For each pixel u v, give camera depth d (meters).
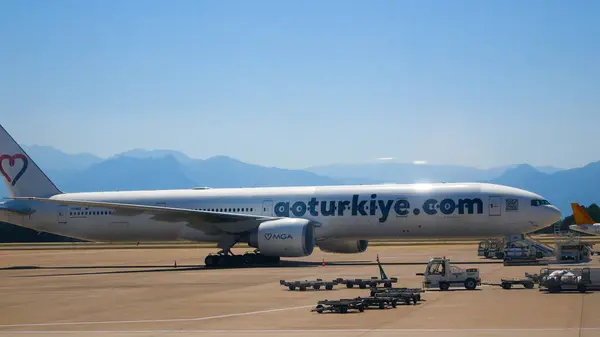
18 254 118.38
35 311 40.34
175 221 77.50
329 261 81.44
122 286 54.31
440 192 73.38
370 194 75.38
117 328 33.31
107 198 85.81
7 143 90.56
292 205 77.44
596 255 87.62
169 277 61.72
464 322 32.06
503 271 60.53
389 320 33.31
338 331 30.55
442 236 73.94
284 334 30.27
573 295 41.50
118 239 85.38
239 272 65.00
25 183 89.56
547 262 70.56
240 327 32.53
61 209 86.81
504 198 71.62
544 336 28.03
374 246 138.75
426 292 45.12
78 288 53.84
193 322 34.50
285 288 49.56
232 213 79.12
